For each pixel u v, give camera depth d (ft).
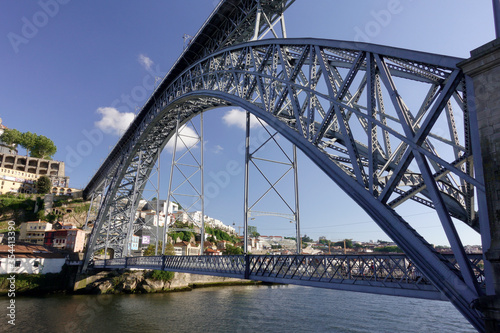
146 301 139.03
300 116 47.50
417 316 110.42
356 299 148.56
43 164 387.34
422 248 28.84
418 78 35.09
